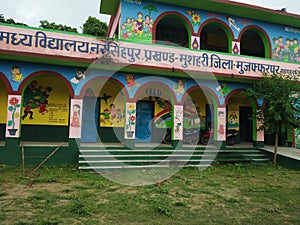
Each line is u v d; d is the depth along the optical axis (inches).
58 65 394.0
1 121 445.4
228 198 243.9
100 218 182.4
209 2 480.4
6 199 219.1
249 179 330.0
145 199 228.8
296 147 518.6
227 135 526.0
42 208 198.7
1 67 370.9
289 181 323.9
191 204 223.0
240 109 605.6
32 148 373.7
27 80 379.9
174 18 527.2
